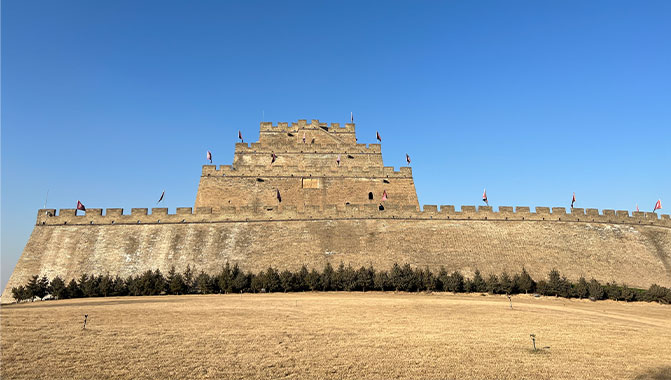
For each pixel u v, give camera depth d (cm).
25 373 1997
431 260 5656
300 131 8269
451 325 3098
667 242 6556
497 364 2214
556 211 6600
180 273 5359
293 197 7025
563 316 3569
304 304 3878
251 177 7119
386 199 7181
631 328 3158
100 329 2808
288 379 1973
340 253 5694
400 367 2142
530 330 2994
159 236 5841
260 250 5700
